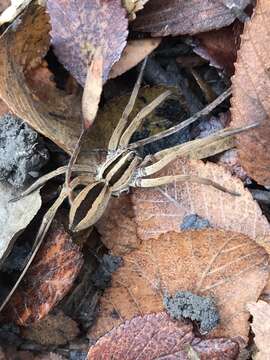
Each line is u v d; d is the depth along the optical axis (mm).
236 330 193
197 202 202
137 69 214
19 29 200
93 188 203
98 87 195
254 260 194
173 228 202
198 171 203
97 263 204
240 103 199
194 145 203
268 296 195
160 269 197
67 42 204
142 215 203
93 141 208
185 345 191
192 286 196
